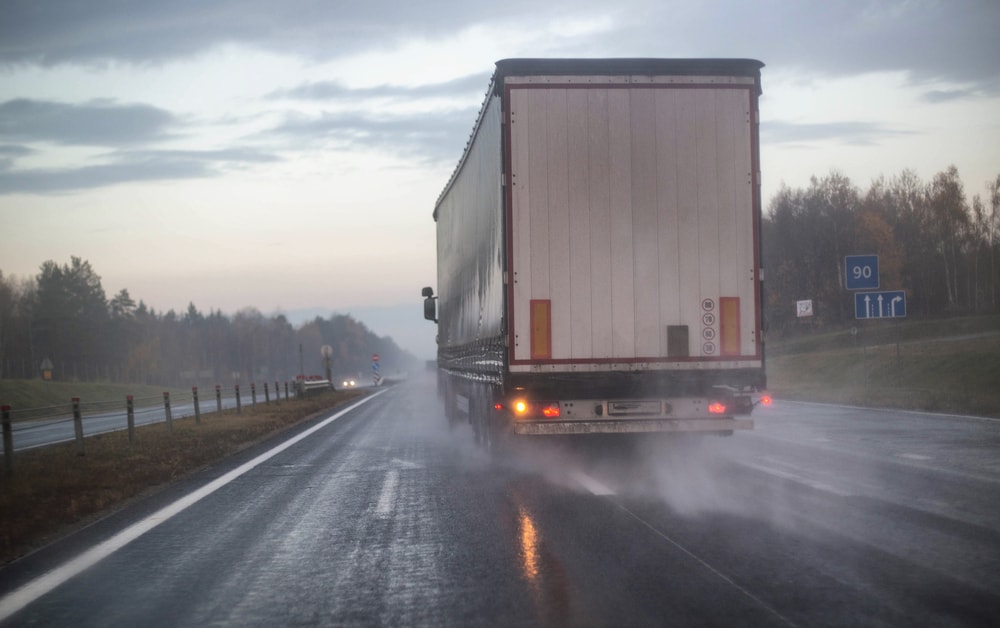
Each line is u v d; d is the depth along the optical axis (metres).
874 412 24.25
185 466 15.45
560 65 12.18
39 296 102.31
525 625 5.66
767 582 6.56
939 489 10.68
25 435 27.58
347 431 23.30
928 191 85.94
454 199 21.59
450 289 22.98
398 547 8.18
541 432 12.27
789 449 15.30
